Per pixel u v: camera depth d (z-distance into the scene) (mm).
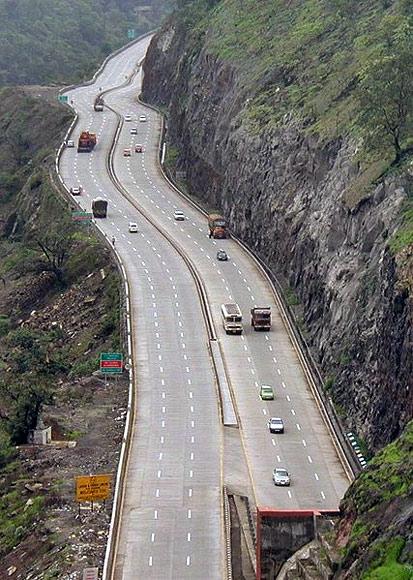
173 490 127000
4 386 150250
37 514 124500
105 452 138625
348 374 143875
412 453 103062
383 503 98938
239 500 124562
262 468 133375
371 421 132250
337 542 102125
